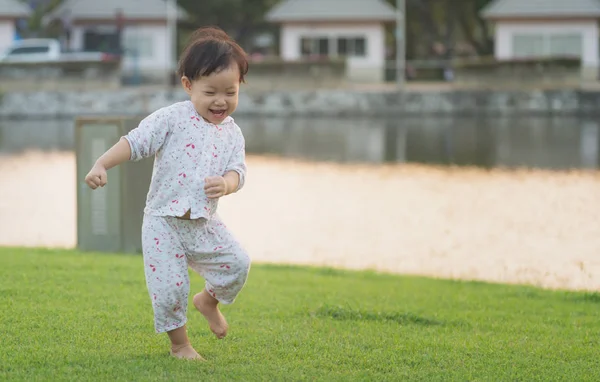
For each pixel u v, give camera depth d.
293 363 4.20
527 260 9.07
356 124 32.47
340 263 8.87
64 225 10.91
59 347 4.32
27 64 38.38
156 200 4.12
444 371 4.18
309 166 18.81
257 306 5.69
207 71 4.04
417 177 16.91
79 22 46.38
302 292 6.41
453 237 10.44
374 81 45.44
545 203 13.35
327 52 45.84
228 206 12.78
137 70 44.47
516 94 37.03
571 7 43.53
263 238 10.31
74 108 36.12
